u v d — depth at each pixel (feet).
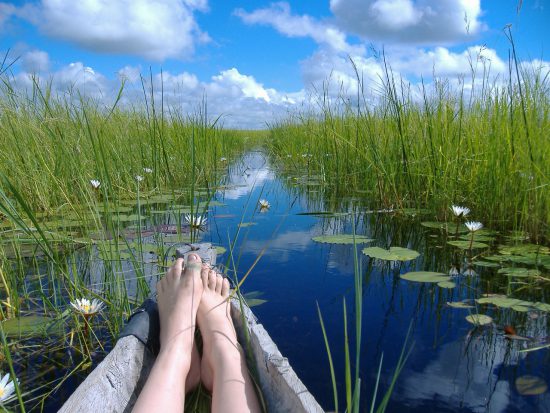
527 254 7.72
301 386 3.31
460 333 5.19
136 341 4.07
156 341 4.69
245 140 50.21
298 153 25.03
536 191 8.57
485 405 3.86
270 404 3.75
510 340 5.04
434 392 4.06
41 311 5.89
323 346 4.96
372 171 13.44
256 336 4.13
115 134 14.53
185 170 15.98
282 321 5.58
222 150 26.21
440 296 6.35
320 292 6.53
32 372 4.51
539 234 8.79
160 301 4.91
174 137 17.21
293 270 7.48
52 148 9.77
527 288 6.52
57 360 4.74
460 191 10.91
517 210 9.34
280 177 20.45
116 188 13.03
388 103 13.03
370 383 4.26
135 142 15.40
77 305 5.06
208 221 11.10
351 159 16.01
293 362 4.65
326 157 17.85
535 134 8.87
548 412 3.74
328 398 4.06
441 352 4.77
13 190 4.76
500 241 8.88
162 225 10.39
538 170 8.10
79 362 4.70
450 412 3.78
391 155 12.91
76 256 7.98
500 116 10.33
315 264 7.79
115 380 3.59
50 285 6.74
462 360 4.60
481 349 4.82
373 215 11.71
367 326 5.41
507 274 6.75
